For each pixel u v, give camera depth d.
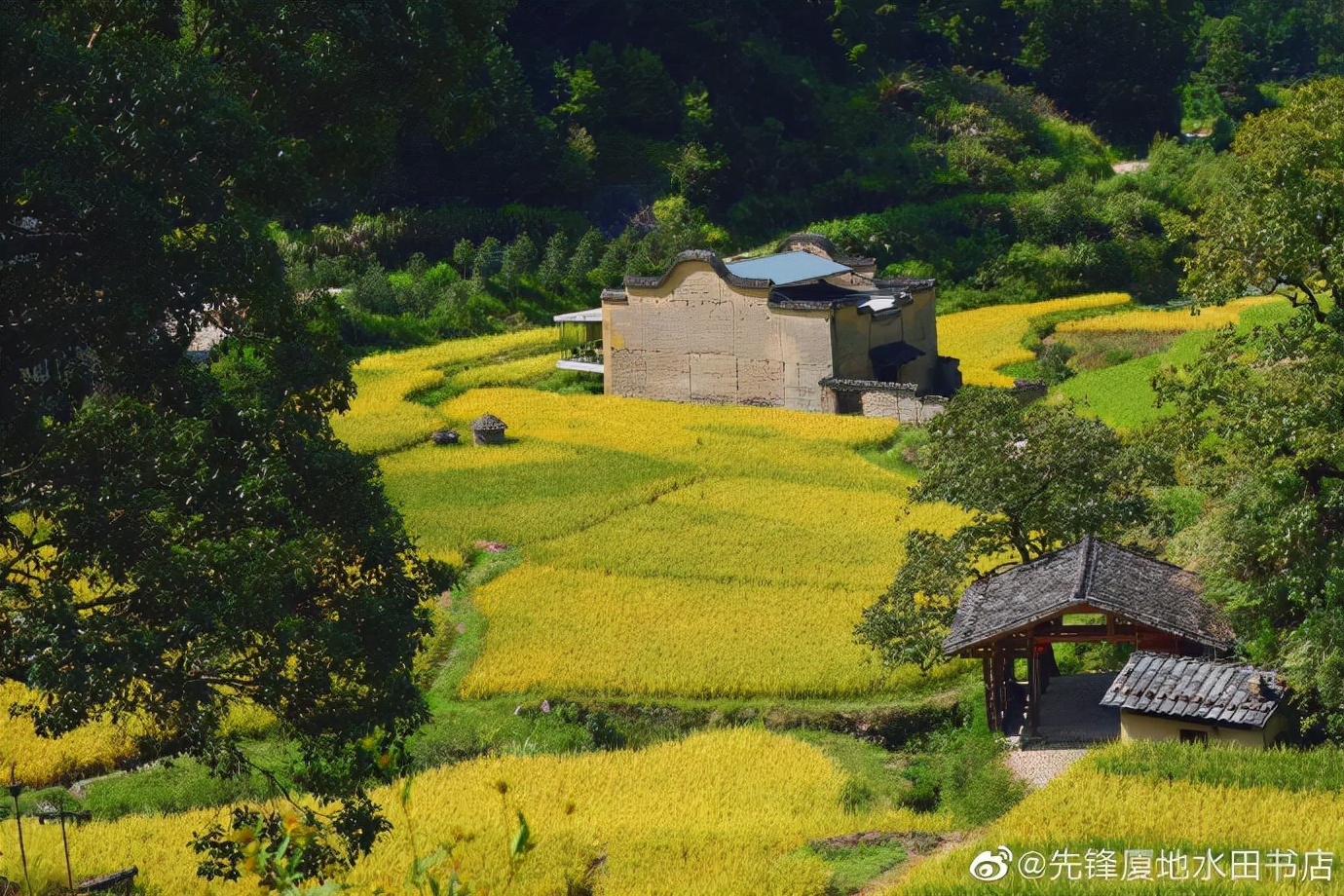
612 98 127.19
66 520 21.38
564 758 35.31
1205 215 38.19
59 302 22.84
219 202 24.92
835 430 70.81
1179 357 78.19
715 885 26.75
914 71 146.12
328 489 24.69
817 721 38.78
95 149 22.67
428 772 34.28
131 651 20.42
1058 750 34.12
